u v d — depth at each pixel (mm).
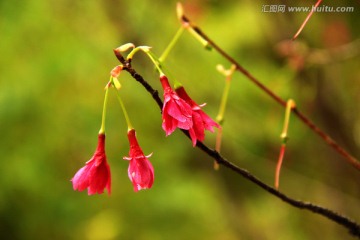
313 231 9188
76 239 10273
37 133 8805
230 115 7637
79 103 8758
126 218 10305
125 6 7016
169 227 10289
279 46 5754
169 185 9891
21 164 9094
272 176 8695
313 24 6426
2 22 7418
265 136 7570
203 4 7109
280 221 9531
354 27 6402
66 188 9969
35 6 7344
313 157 7449
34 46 7898
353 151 6551
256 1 6707
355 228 3012
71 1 7309
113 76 2516
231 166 2775
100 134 2600
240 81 7520
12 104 8297
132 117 8961
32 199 9891
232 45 7586
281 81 6363
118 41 7223
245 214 9117
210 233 10188
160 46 7527
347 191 7309
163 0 7258
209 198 10016
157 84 6824
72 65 8086
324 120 6465
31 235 10195
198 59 7734
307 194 8898
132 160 2549
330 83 6422
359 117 6711
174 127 2447
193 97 7570
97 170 2559
